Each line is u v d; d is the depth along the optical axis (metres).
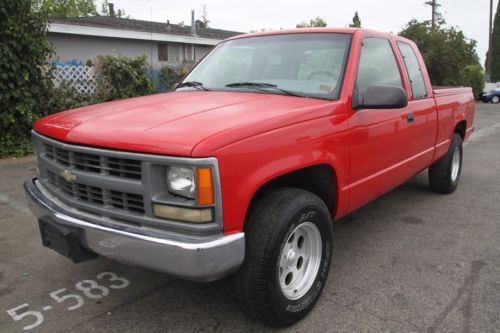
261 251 2.48
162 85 13.05
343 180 3.18
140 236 2.30
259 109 2.80
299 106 2.93
